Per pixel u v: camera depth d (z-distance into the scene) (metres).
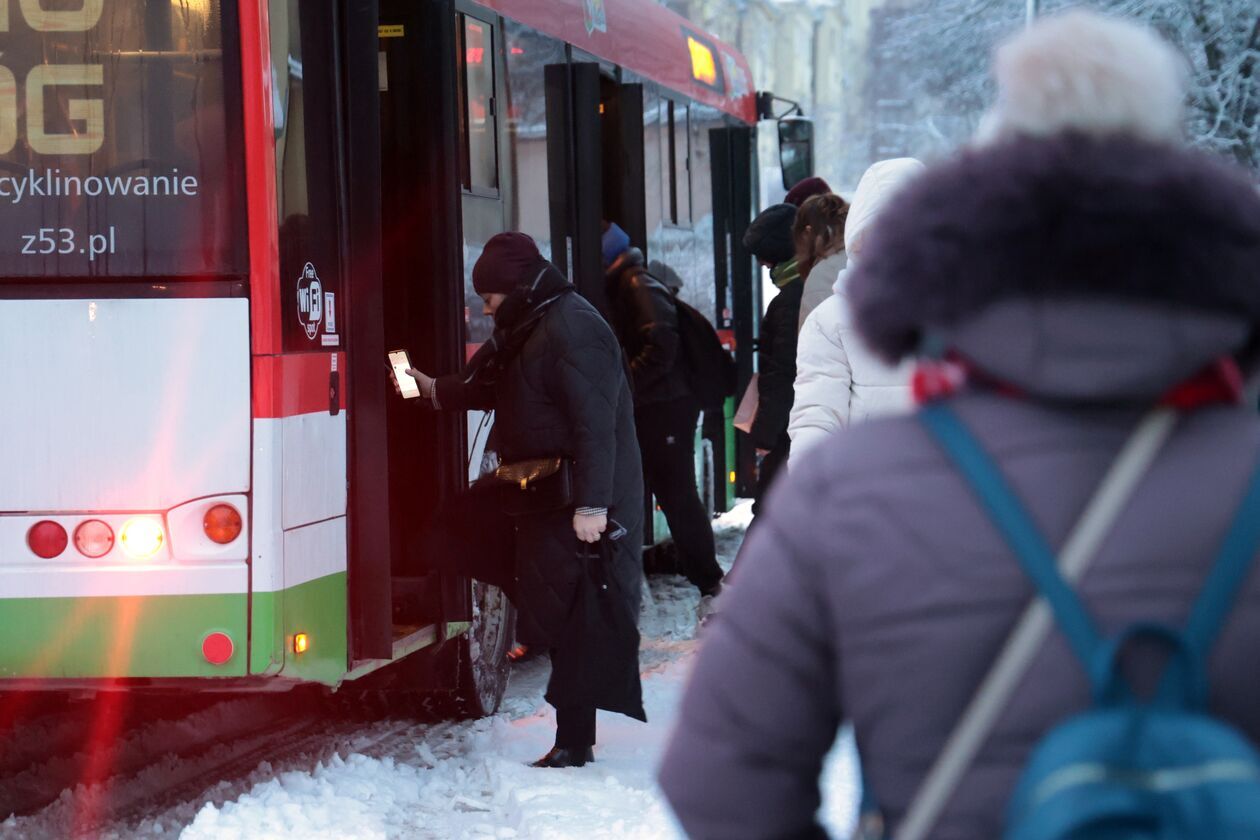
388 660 6.80
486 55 8.74
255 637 5.95
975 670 1.83
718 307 14.63
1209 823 1.61
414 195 7.77
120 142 6.07
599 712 8.60
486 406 7.37
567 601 7.17
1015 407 1.93
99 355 6.02
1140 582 1.81
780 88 82.62
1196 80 28.92
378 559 6.64
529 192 9.45
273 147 6.07
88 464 6.00
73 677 6.01
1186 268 1.86
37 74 6.09
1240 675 1.79
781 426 8.83
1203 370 1.92
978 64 36.78
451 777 7.32
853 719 1.92
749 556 2.03
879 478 1.93
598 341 7.06
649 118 12.42
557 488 7.09
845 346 5.22
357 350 6.66
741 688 1.97
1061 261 1.88
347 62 6.63
